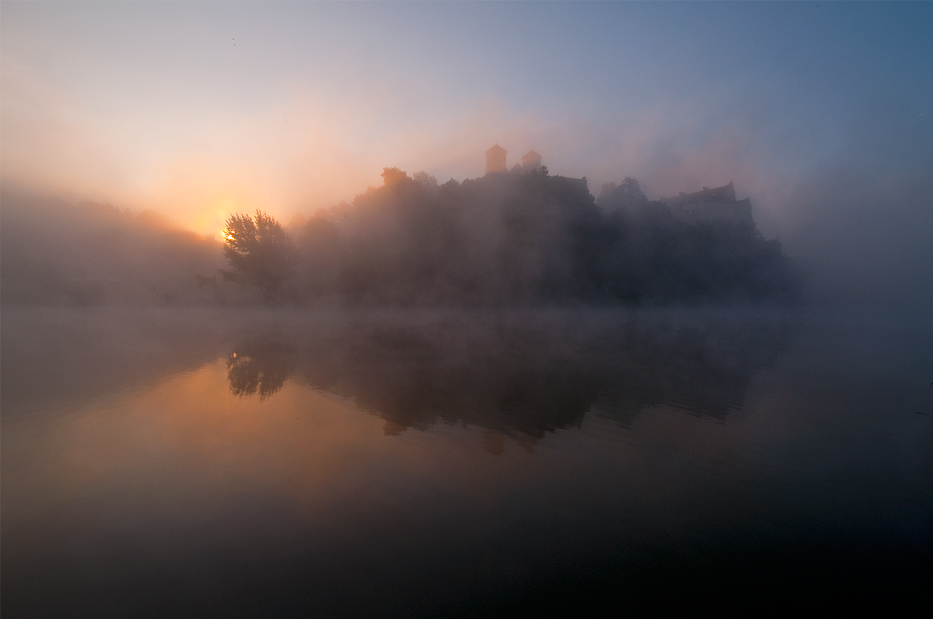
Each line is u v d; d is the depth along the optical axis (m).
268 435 6.13
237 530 3.76
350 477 4.78
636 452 5.52
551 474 4.87
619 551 3.47
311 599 2.92
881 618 2.77
